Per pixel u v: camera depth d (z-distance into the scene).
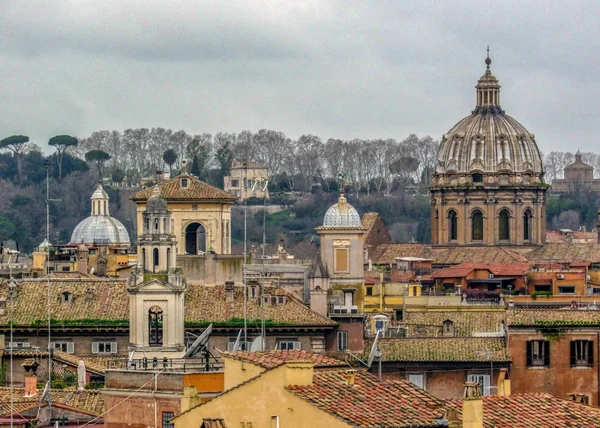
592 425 167.62
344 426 155.12
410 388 163.88
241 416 160.50
